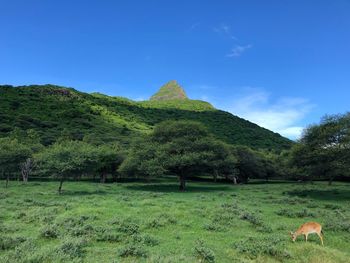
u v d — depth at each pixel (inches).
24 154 1999.3
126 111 5836.6
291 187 2073.1
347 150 1565.0
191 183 2461.9
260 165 2728.8
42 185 1907.0
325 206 1150.3
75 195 1409.9
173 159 1831.9
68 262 461.4
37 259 462.9
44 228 622.5
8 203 1056.2
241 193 1647.4
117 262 461.7
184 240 611.5
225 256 522.9
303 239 649.6
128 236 617.0
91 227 650.2
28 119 4131.4
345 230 740.0
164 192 1675.7
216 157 1978.3
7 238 562.3
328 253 550.9
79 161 1531.7
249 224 768.9
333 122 1680.6
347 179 2795.3
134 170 1988.2
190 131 2089.1
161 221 735.7
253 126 5753.0
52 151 1630.2
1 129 3513.8
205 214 846.5
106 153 2255.2
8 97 5073.8
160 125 2177.7
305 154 1656.0
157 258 478.0
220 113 6279.5
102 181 2375.7
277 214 938.7
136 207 936.9
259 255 524.7
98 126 4404.5
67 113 4662.9
